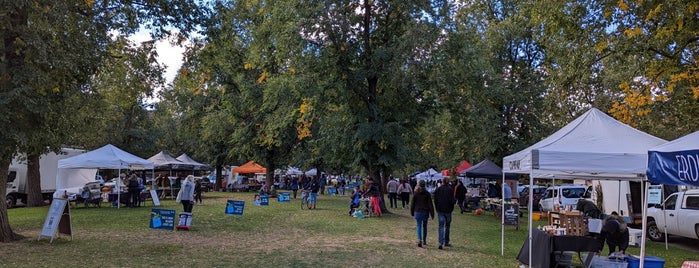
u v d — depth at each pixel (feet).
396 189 87.35
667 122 65.62
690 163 16.76
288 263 31.58
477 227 58.23
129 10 43.04
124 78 49.65
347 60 67.51
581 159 27.86
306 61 65.82
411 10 66.49
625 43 41.06
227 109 111.45
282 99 74.74
